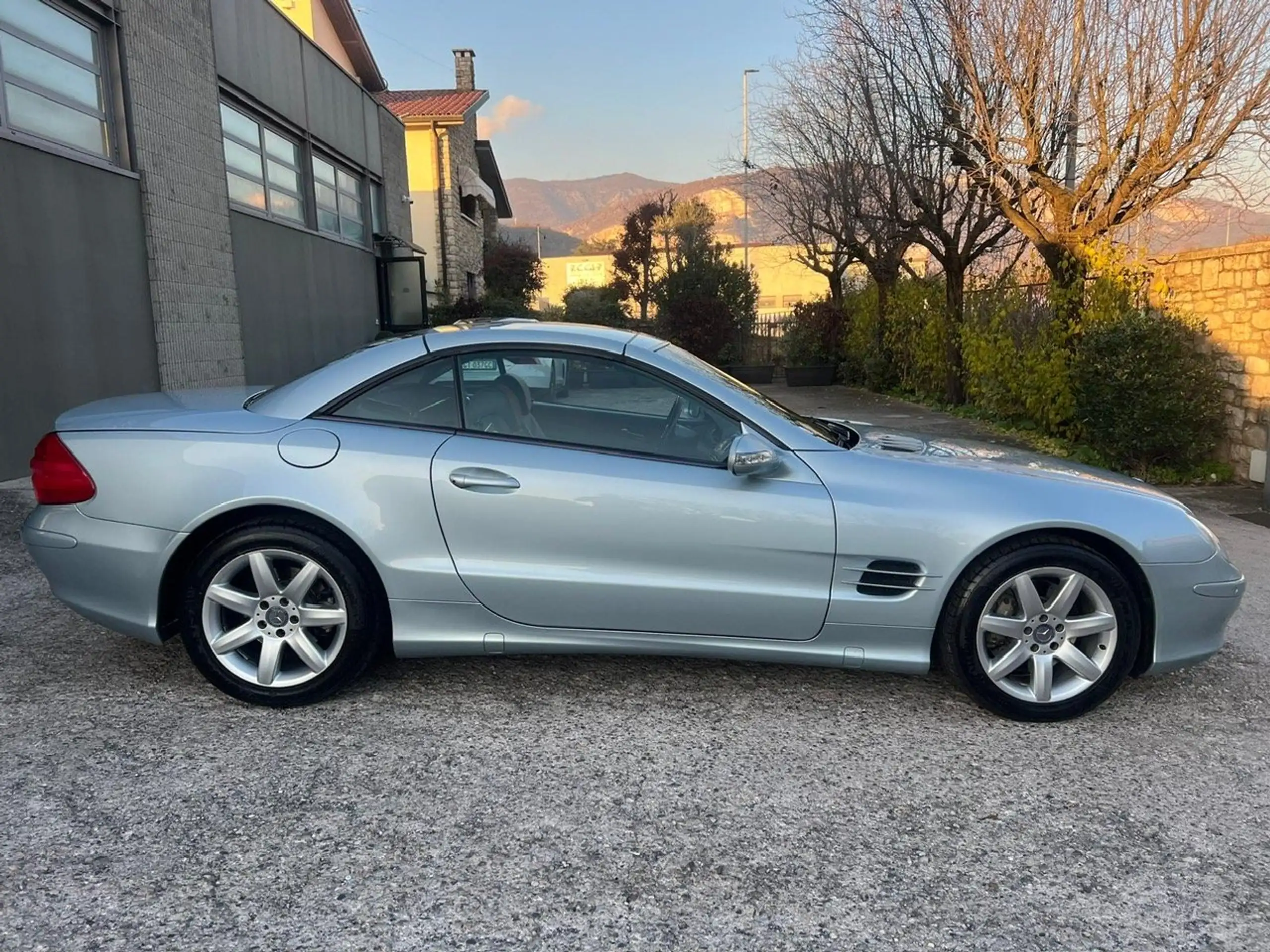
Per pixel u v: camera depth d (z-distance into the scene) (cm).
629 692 362
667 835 263
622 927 223
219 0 1091
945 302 1521
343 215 1625
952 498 331
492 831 264
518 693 359
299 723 329
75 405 791
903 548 328
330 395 343
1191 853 258
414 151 2464
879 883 242
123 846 252
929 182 1305
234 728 324
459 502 330
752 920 227
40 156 746
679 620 337
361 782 289
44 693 351
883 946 218
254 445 330
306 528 330
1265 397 809
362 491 328
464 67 3225
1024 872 248
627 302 4481
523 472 331
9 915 222
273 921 223
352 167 1653
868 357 1881
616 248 6412
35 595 469
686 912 229
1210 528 679
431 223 2495
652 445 341
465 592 334
